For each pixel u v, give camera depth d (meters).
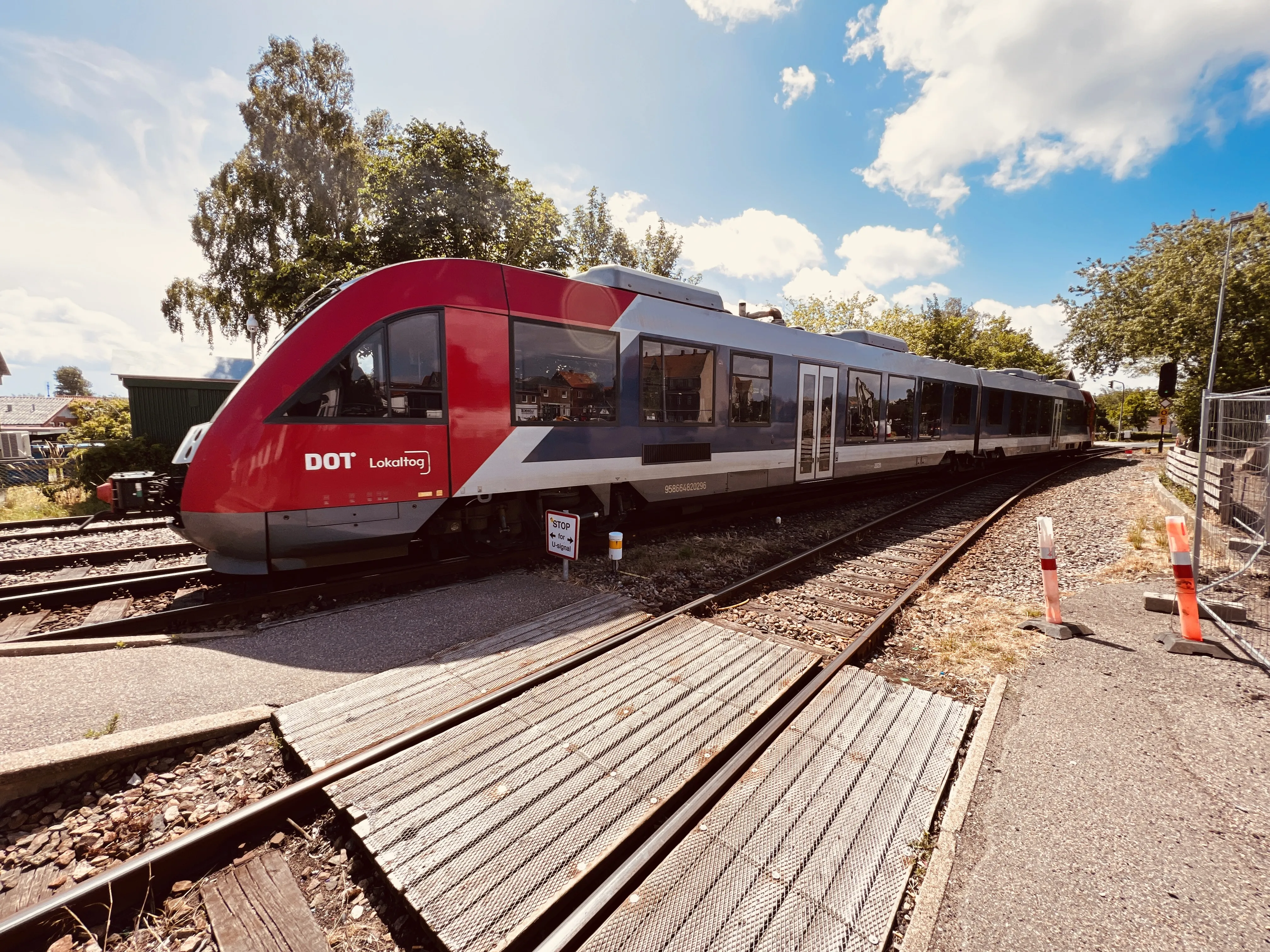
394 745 3.09
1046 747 3.25
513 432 6.29
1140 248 18.89
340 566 6.50
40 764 2.79
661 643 4.56
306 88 23.02
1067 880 2.31
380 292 5.43
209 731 3.24
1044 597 6.04
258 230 22.84
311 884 2.42
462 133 15.80
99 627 4.61
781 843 2.48
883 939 2.04
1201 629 4.84
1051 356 43.06
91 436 16.55
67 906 2.17
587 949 1.97
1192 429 16.52
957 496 13.54
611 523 7.94
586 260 28.92
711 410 8.63
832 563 7.41
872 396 12.17
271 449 4.95
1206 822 2.66
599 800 2.71
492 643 4.54
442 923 2.08
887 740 3.27
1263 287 13.72
